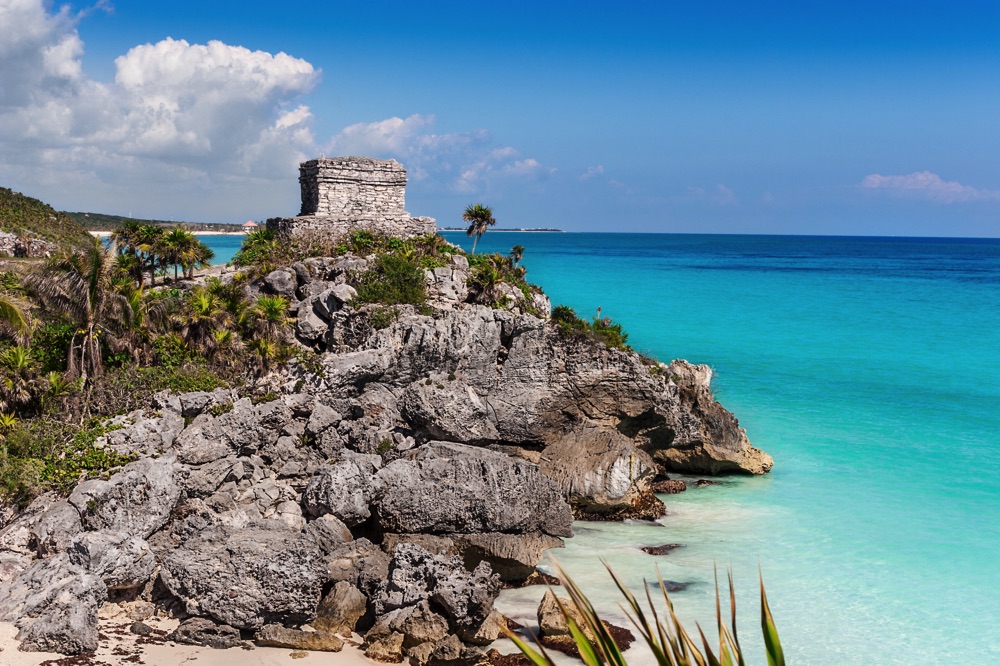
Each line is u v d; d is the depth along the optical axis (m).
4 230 80.44
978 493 41.09
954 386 63.19
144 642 25.16
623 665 6.39
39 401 34.88
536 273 162.00
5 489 29.69
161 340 40.91
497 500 32.94
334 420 38.47
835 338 83.94
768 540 35.56
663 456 45.56
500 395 44.25
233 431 34.31
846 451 47.91
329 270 49.97
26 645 23.77
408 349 42.84
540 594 30.53
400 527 32.56
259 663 24.67
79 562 26.72
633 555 34.00
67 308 36.97
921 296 124.38
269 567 26.17
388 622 26.12
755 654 26.52
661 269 179.50
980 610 29.34
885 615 28.95
